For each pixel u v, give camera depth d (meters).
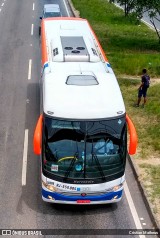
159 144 15.43
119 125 11.35
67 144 11.23
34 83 21.52
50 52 14.92
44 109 11.39
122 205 12.41
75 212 12.13
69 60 13.94
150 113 18.19
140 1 27.34
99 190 11.38
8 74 22.55
